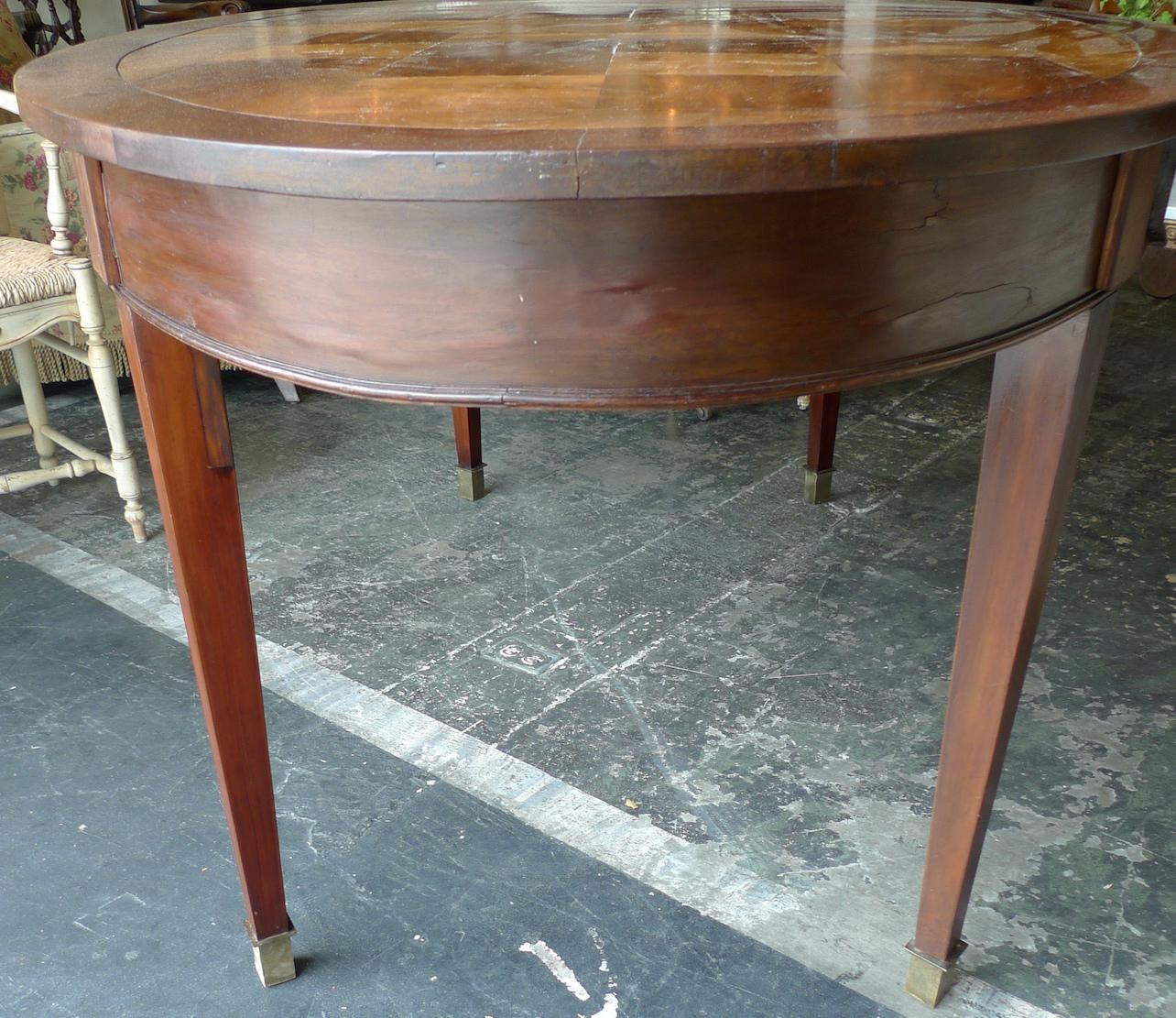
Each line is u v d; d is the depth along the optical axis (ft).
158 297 2.66
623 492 6.81
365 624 5.55
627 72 2.81
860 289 2.25
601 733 4.75
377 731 4.80
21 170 7.09
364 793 4.44
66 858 4.13
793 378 2.31
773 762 4.55
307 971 3.65
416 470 7.14
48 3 11.75
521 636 5.42
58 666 5.27
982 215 2.30
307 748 4.70
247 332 2.47
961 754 3.13
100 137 2.29
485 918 3.84
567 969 3.63
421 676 5.15
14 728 4.83
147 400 2.92
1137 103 2.26
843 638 5.36
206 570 3.14
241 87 2.71
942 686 4.99
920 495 6.72
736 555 6.09
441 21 4.17
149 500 6.83
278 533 6.40
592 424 7.75
